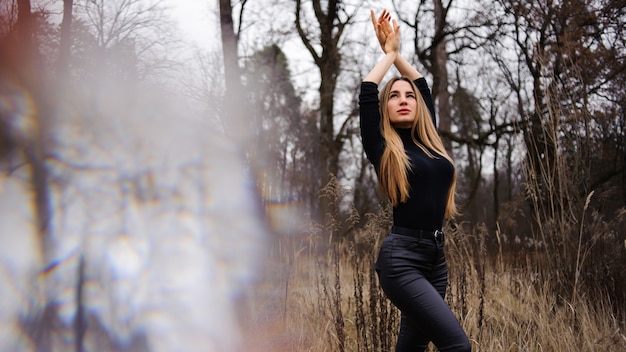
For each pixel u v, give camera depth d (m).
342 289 4.51
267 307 3.71
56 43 6.12
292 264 4.23
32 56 5.61
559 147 3.93
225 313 3.55
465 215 10.71
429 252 2.33
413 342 2.45
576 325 3.45
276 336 3.51
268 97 8.11
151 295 3.68
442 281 2.41
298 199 5.95
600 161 5.56
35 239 4.16
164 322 3.50
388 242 2.35
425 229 2.33
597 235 3.92
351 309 4.11
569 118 4.14
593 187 5.47
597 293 3.77
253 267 4.04
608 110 5.55
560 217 4.05
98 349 3.23
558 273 3.85
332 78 11.84
